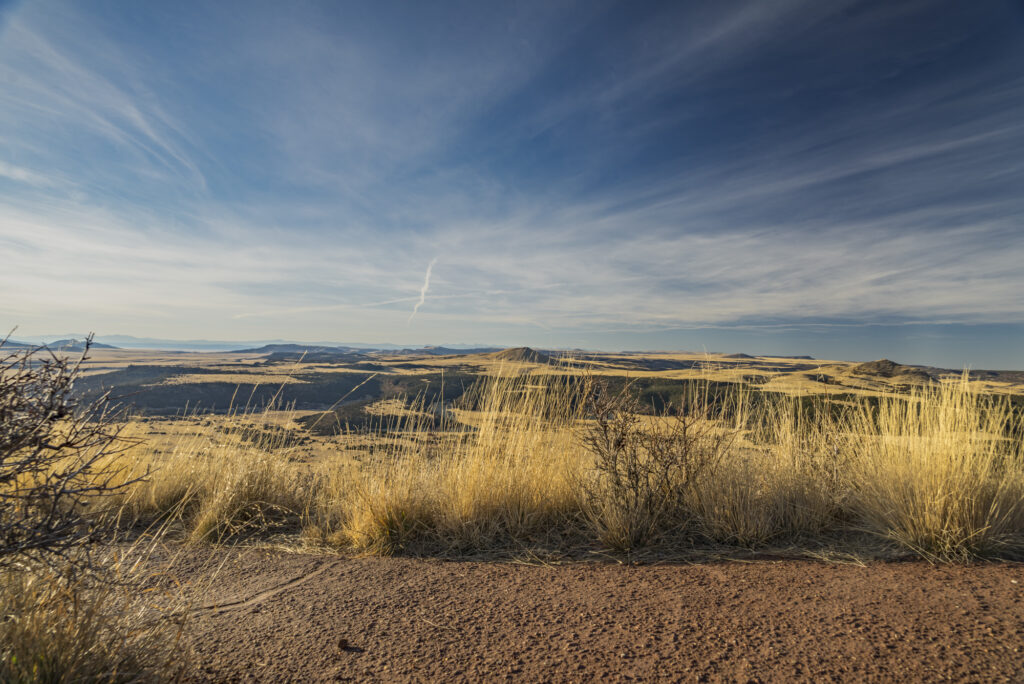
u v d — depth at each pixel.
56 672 1.88
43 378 2.00
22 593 2.08
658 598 2.96
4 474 1.87
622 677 2.11
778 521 4.12
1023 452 4.04
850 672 2.05
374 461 5.23
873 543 3.78
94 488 2.07
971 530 3.48
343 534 4.46
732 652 2.27
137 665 2.07
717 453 4.71
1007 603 2.64
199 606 2.97
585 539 4.20
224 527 4.75
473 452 4.89
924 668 2.05
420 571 3.64
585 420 4.93
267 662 2.30
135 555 3.78
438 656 2.36
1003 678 1.94
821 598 2.83
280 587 3.33
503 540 4.24
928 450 4.11
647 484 4.23
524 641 2.49
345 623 2.75
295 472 5.69
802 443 5.05
